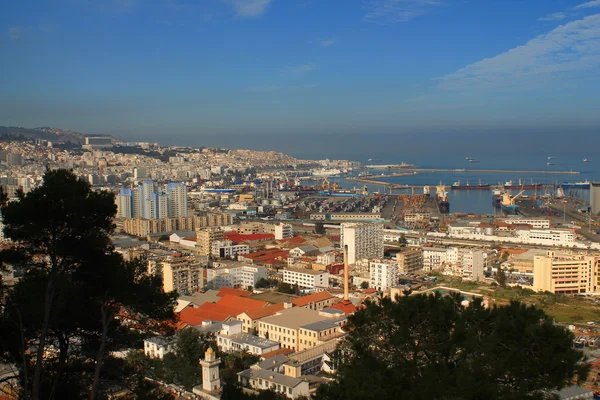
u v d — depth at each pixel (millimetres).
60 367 74500
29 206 71875
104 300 76125
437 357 65125
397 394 61438
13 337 71875
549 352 58625
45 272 76875
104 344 71000
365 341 69500
